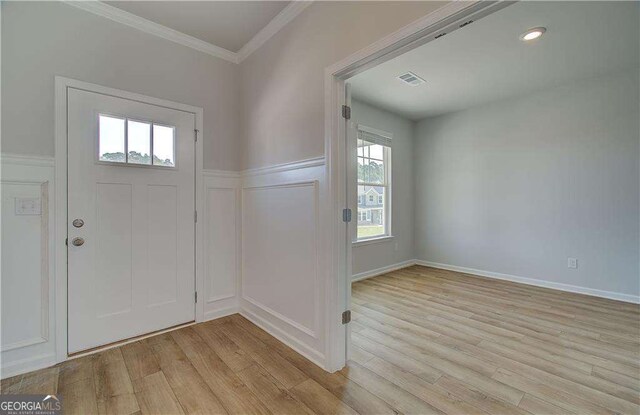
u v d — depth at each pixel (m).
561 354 2.09
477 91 3.79
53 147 2.00
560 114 3.66
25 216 1.91
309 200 2.08
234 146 2.93
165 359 2.03
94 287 2.15
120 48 2.28
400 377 1.82
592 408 1.55
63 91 2.04
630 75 3.17
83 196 2.11
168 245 2.50
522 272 4.00
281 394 1.66
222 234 2.84
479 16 1.29
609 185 3.33
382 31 1.59
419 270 4.73
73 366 1.94
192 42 2.63
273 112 2.46
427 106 4.39
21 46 1.90
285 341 2.27
